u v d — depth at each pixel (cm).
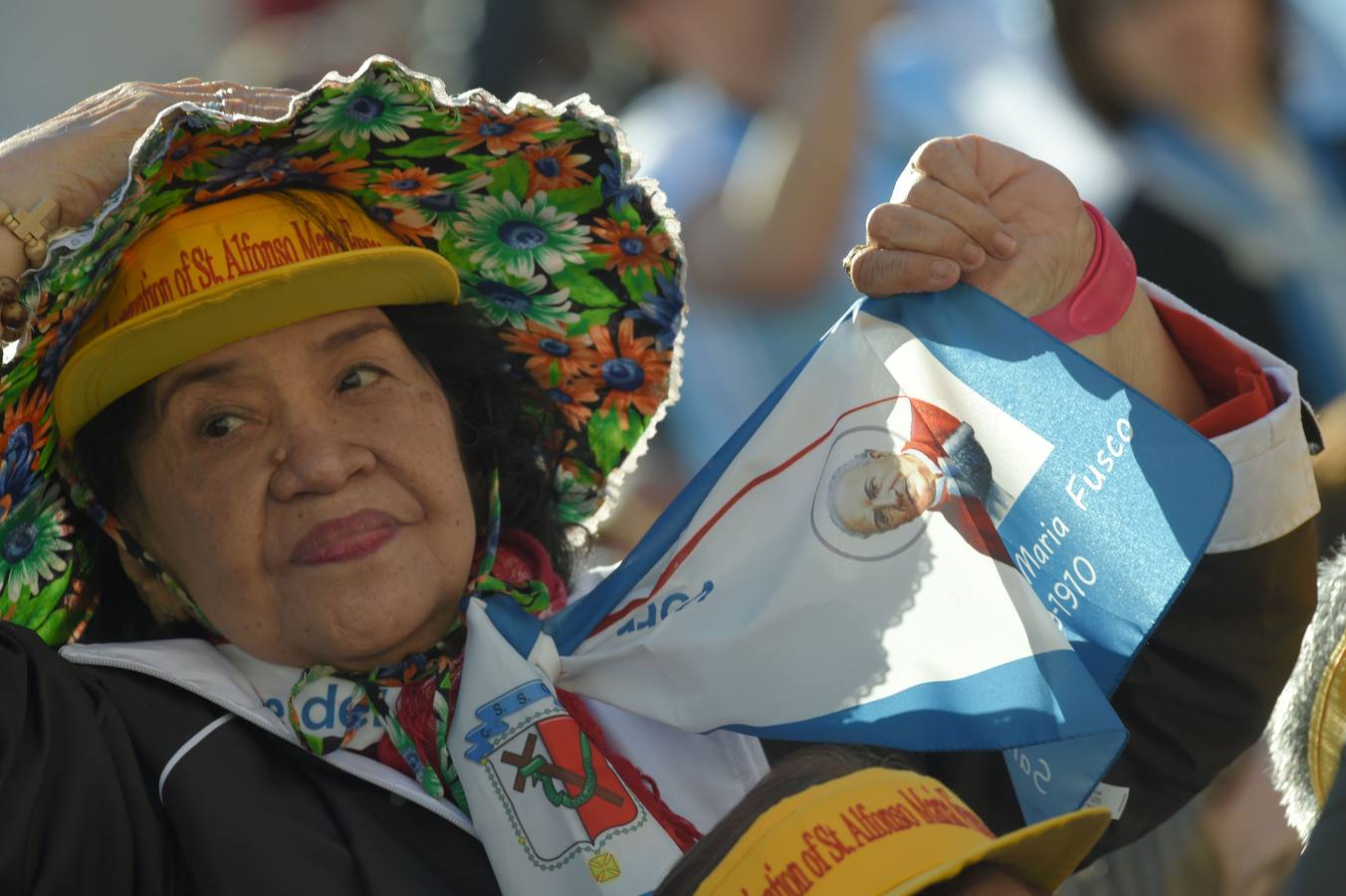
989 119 1112
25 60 1559
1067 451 630
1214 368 679
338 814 621
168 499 648
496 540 683
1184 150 1063
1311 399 1043
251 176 647
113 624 697
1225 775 885
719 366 1001
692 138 1027
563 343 729
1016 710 606
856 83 1022
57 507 672
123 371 638
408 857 614
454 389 702
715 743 680
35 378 632
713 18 1017
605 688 655
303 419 643
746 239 1011
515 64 1045
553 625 673
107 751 602
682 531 666
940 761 669
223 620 646
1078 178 1084
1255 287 1043
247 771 622
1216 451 613
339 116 631
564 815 610
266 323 641
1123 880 841
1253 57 1060
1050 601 634
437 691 647
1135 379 673
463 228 695
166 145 597
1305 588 670
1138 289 678
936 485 639
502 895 612
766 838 462
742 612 645
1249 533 658
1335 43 1074
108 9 1546
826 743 621
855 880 450
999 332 641
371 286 662
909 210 644
